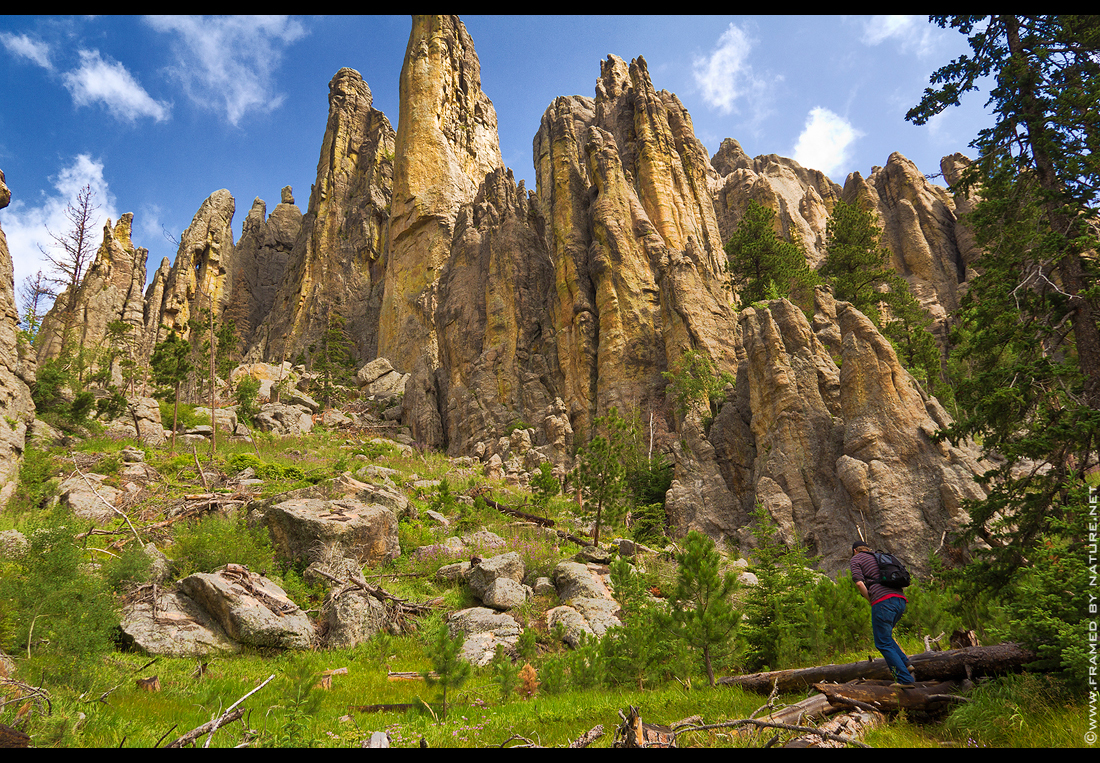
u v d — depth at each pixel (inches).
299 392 2287.2
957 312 541.0
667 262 1913.1
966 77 537.3
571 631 605.3
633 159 2347.4
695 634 384.5
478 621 642.8
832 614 449.4
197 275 3668.8
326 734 310.7
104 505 866.8
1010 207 518.0
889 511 903.7
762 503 1078.4
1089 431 417.7
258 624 555.8
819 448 1096.2
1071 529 301.1
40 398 1441.9
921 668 278.1
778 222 2908.5
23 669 331.3
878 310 1812.3
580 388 1877.5
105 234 3277.6
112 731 284.0
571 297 2007.9
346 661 560.7
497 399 1983.3
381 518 864.3
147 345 2637.8
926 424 960.3
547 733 304.5
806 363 1193.4
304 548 789.9
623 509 1010.1
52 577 423.5
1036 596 260.2
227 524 795.4
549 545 975.6
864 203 2600.9
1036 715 219.9
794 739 230.5
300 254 3560.5
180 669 470.6
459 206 2908.5
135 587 590.9
